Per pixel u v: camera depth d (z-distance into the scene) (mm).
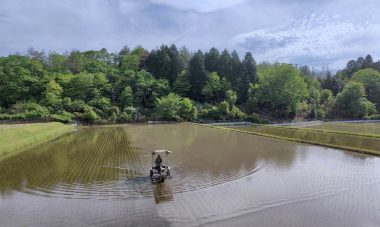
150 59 96812
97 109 67375
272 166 19844
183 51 123312
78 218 11438
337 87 106938
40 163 21812
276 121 75125
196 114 71500
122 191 14664
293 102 78312
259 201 13117
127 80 83562
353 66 129250
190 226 10695
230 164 20594
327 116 83062
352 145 28219
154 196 13867
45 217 11586
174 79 91438
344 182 15930
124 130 49031
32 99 69562
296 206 12539
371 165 19906
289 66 80562
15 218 11539
